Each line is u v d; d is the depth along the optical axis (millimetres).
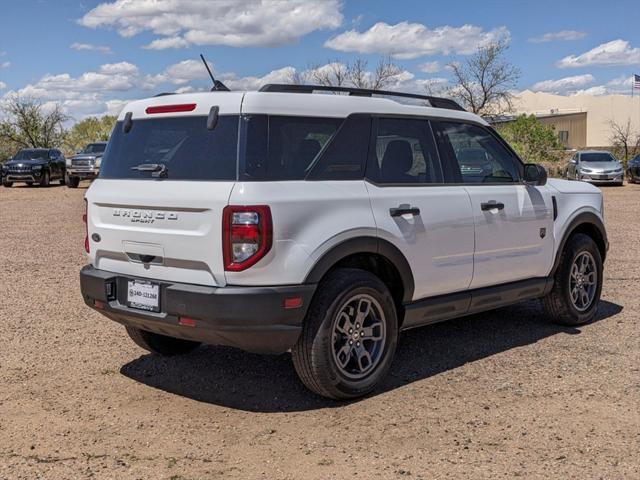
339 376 4770
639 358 5805
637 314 7309
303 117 4816
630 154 38312
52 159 33531
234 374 5559
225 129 4637
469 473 3826
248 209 4395
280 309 4469
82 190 30156
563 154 40250
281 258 4477
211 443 4281
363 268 5203
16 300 8203
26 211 20391
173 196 4645
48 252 12164
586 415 4613
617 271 9703
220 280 4500
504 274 5988
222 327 4453
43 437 4383
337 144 4945
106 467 3965
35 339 6559
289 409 4820
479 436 4312
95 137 53625
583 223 6859
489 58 39469
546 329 6758
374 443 4242
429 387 5199
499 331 6699
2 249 12531
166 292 4656
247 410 4812
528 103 89562
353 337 4910
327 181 4820
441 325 6941
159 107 5027
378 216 4980
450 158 5691
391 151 5285
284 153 4664
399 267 5121
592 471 3830
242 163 4496
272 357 5969
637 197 23516
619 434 4312
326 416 4688
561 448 4125
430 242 5320
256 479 3803
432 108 5684
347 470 3891
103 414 4754
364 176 5051
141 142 5090
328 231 4668
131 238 4922
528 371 5516
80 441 4324
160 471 3910
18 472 3900
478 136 6039
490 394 5027
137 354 6098
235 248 4410
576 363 5695
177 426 4547
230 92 4727
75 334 6734
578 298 6805
